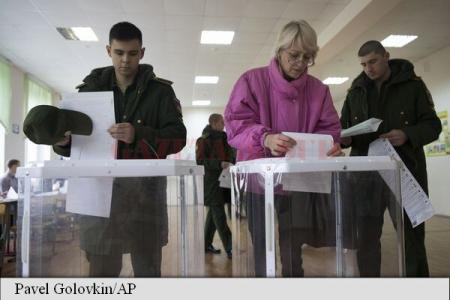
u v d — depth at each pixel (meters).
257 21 4.87
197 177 0.91
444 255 3.06
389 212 0.90
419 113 1.64
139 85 1.25
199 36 5.38
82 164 0.84
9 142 6.54
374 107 1.69
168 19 4.78
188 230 0.88
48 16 4.69
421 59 6.36
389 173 0.90
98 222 0.88
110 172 0.84
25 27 5.03
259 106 1.19
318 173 0.88
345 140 1.64
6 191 4.78
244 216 1.01
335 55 5.94
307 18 4.83
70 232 0.88
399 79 1.63
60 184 0.87
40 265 0.86
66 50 5.95
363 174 0.90
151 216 0.87
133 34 1.19
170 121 1.27
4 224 3.01
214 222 3.18
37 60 6.46
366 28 4.63
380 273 0.90
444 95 5.87
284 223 0.86
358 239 0.90
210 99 9.84
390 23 4.84
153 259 0.87
